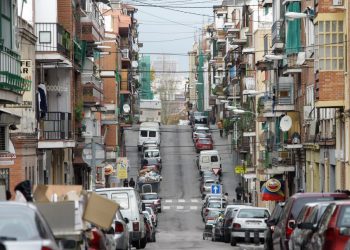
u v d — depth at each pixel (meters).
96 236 41.44
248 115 154.12
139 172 180.00
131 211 68.44
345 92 79.56
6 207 27.55
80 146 103.56
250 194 151.75
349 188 80.94
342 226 36.50
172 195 174.75
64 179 98.50
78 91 104.94
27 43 79.44
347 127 80.94
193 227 135.00
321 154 95.25
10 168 74.69
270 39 135.00
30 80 69.69
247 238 78.69
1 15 57.09
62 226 35.66
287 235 48.22
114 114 155.88
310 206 44.28
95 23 115.00
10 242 25.67
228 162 199.38
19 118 68.19
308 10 92.06
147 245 80.62
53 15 86.75
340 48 79.62
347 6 78.44
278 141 118.62
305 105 102.88
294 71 105.94
